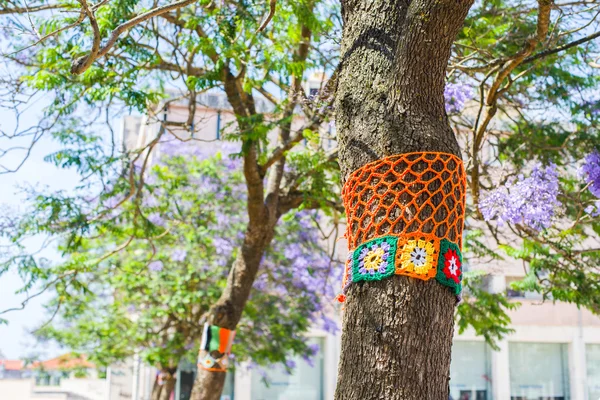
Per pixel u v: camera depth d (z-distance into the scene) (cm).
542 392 2239
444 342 369
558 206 763
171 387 1602
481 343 2245
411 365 358
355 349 370
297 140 891
